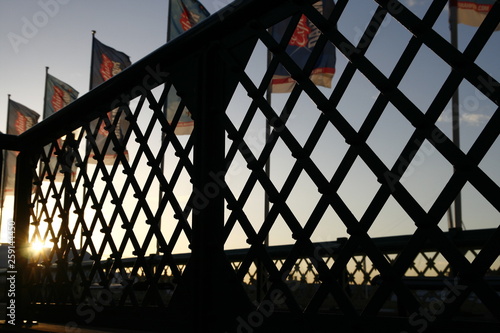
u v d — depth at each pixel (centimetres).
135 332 203
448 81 123
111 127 242
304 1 162
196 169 189
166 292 500
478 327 114
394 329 128
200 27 194
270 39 172
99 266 236
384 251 431
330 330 142
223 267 177
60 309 259
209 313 178
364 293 405
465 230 385
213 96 192
